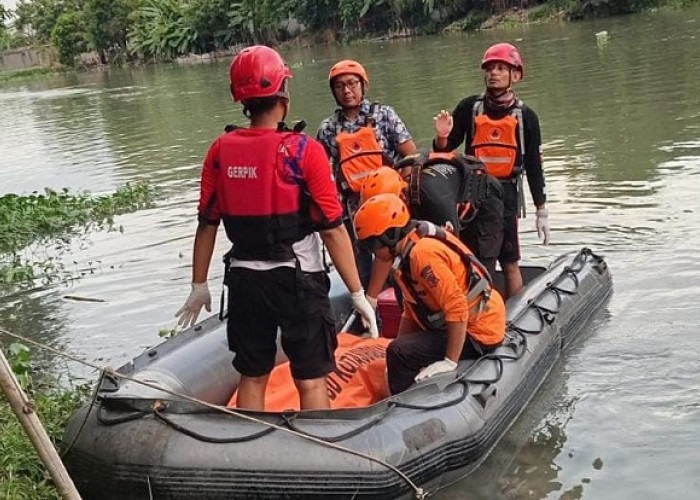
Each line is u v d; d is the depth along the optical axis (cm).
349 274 390
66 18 6469
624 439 424
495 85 534
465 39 3328
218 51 5312
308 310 385
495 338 455
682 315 550
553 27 3184
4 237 932
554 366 504
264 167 370
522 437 436
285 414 384
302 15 4712
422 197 491
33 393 509
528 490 392
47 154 1714
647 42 2166
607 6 3300
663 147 999
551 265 595
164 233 905
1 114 2916
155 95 2875
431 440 392
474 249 525
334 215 377
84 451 390
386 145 563
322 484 367
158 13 5778
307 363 393
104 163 1495
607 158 982
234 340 399
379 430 386
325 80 2444
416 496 377
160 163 1413
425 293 432
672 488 381
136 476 374
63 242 908
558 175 933
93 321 654
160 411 392
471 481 404
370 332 400
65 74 6003
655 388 468
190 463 371
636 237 703
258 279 381
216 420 387
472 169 503
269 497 368
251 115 382
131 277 757
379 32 4353
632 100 1342
